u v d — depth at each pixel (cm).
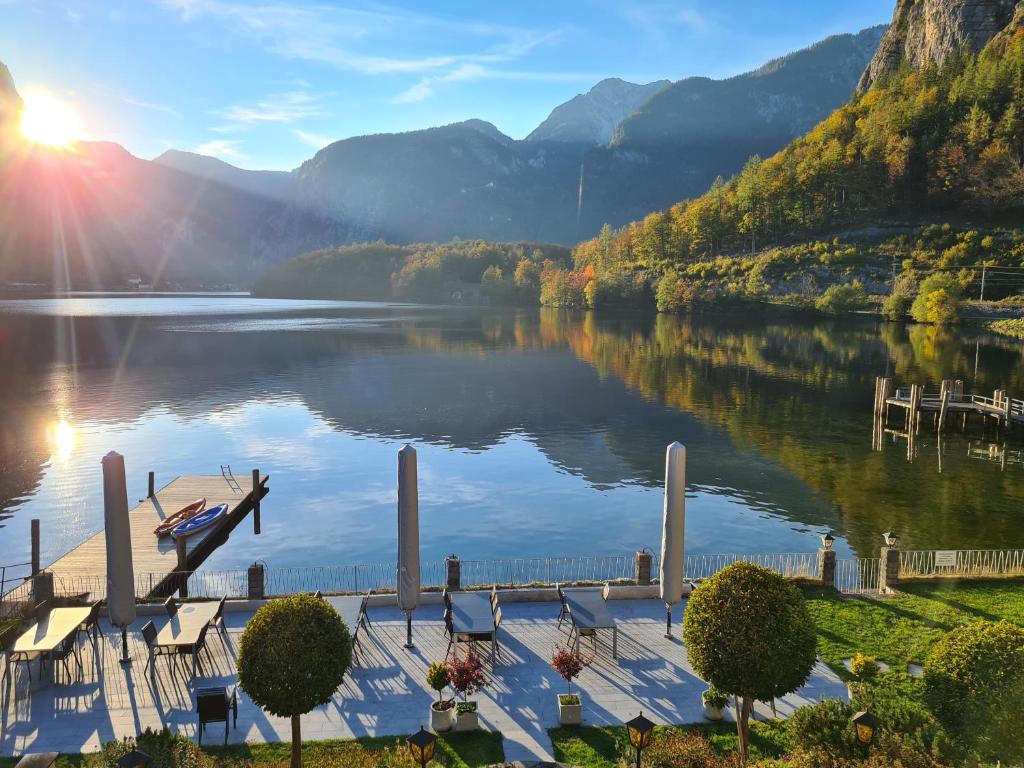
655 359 10419
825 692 1770
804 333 13838
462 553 3581
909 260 16062
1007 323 13062
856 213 19150
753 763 1407
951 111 19375
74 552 3200
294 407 7031
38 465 5038
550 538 3788
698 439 5772
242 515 4112
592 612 2020
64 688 1808
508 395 7638
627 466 5084
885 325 14550
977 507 4141
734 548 3556
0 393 7656
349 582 3209
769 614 1397
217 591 3097
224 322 16550
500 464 5131
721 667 1395
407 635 2039
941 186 18138
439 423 6378
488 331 14625
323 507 4275
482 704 1741
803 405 7125
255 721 1670
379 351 11306
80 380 8481
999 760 1257
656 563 3412
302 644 1398
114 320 16762
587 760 1517
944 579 2464
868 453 5362
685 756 1442
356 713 1702
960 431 6044
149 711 1711
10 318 16938
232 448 5544
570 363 10000
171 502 4084
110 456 1842
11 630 2019
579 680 1852
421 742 1280
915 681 1792
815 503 4234
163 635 1867
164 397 7494
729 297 17312
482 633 1939
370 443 5709
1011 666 1252
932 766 1277
